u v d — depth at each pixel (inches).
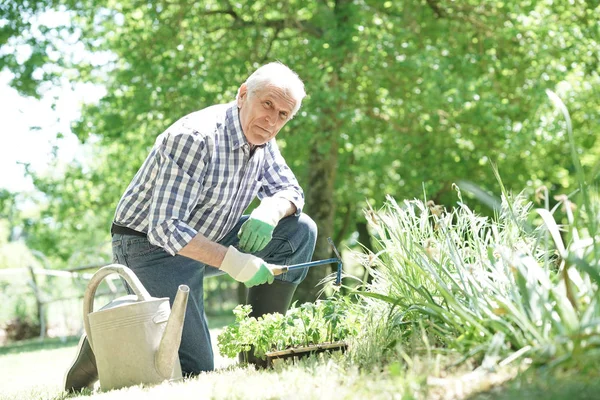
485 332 92.7
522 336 89.4
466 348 93.9
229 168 138.6
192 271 142.3
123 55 451.8
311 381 89.7
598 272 88.0
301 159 476.1
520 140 444.5
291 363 114.3
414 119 463.8
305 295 444.5
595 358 75.2
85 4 456.4
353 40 419.5
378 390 77.8
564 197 93.6
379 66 426.9
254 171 145.7
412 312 114.9
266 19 450.3
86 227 629.3
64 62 466.9
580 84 460.8
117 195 558.6
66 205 573.9
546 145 482.6
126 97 455.2
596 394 64.7
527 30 444.8
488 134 468.4
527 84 460.4
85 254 636.7
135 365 118.0
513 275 100.3
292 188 152.6
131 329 118.4
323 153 445.4
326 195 469.4
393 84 446.6
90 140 513.0
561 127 452.8
